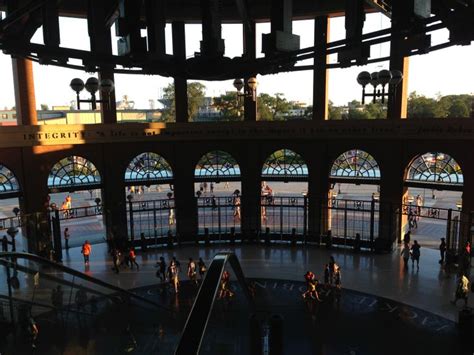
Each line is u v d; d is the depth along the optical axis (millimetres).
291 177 29344
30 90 26266
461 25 9438
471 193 24359
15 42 9000
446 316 17969
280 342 14367
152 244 28422
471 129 23875
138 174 29016
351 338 16266
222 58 9352
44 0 8797
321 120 27938
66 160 27125
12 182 25609
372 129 26828
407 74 26953
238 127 28922
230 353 14445
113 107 28219
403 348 15539
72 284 13609
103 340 12633
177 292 20875
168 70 10117
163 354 12469
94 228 33094
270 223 35031
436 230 31891
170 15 29156
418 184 26375
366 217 37312
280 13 9062
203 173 29938
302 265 24438
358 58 10797
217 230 30906
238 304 19219
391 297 19938
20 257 9727
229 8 29375
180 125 28781
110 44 18531
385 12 14250
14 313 11445
